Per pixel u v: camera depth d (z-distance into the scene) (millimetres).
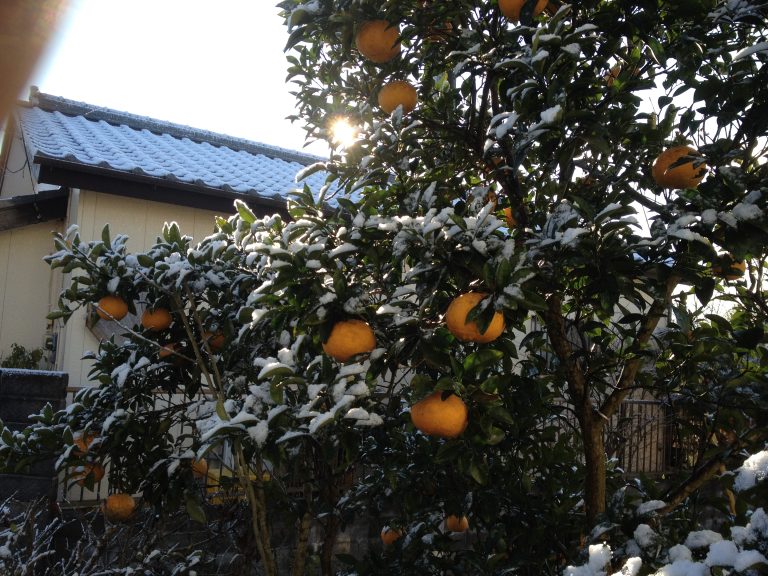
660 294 2543
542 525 3303
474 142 3355
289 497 3803
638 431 6289
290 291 2527
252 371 3795
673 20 2824
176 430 5582
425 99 3508
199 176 7559
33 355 7297
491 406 2289
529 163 3520
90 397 3869
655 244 2436
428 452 3398
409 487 3477
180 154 9164
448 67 3264
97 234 7035
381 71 3293
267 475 4066
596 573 2172
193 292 3766
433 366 2299
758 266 3492
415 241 2301
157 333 4008
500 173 3162
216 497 4438
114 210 7145
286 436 2676
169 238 4027
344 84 3783
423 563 3342
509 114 2590
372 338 2412
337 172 3371
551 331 3014
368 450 3592
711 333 3256
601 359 3121
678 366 3365
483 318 2072
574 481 3672
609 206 2385
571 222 2490
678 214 2592
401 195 3264
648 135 3078
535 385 3039
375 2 2994
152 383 4031
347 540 5242
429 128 3342
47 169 6543
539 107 2537
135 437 3820
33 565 3463
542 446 3623
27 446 3801
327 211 3588
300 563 3805
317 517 3762
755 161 3035
